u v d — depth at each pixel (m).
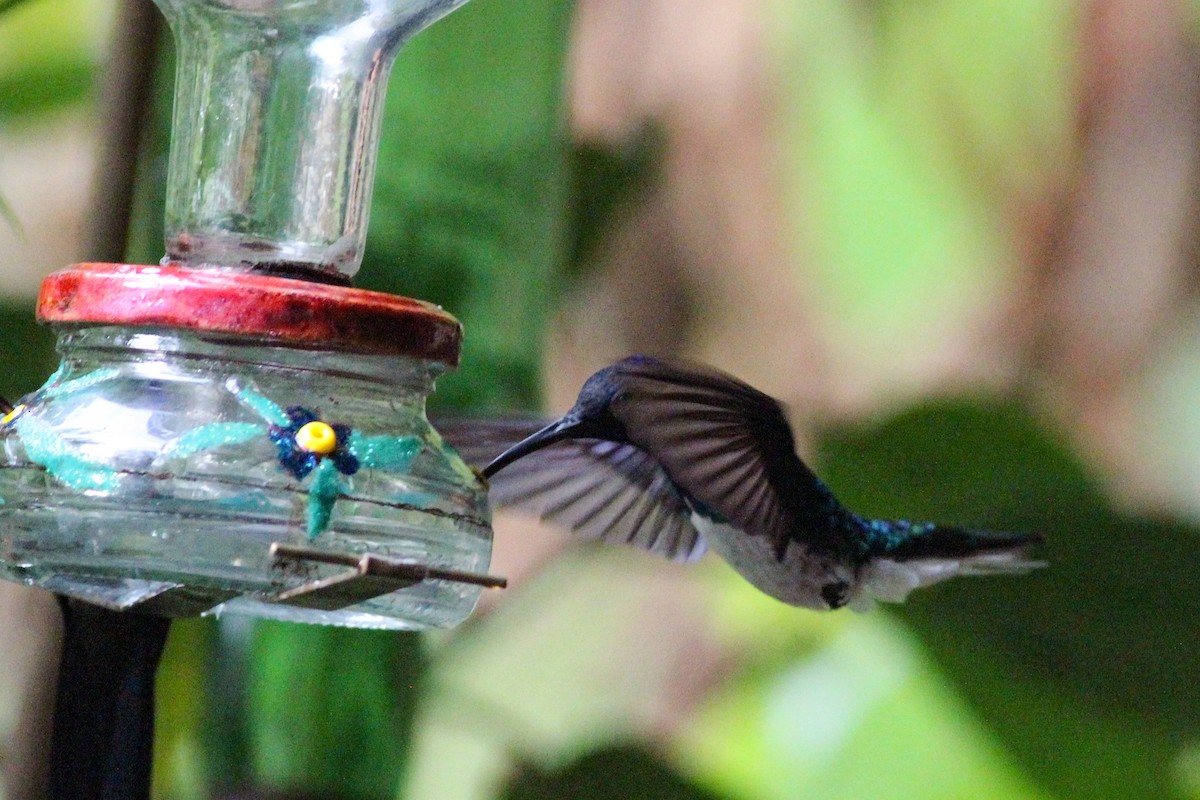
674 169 4.32
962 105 4.43
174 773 2.89
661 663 3.66
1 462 2.69
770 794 3.21
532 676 3.62
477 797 3.14
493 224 2.87
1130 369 4.21
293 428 2.69
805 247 4.37
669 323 4.28
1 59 3.07
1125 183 4.36
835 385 4.29
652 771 3.00
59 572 2.68
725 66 4.38
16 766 2.83
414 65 2.87
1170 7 4.39
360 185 2.75
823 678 3.33
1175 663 2.98
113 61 2.83
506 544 4.07
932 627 3.11
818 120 4.41
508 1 2.87
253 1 2.74
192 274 2.69
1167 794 2.97
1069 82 4.41
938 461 3.14
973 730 3.01
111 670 2.73
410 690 2.88
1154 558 2.99
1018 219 4.38
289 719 2.86
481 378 2.87
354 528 2.68
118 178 2.83
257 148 2.74
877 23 4.43
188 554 2.68
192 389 2.69
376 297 2.70
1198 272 4.27
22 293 2.92
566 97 2.89
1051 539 3.03
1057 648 3.03
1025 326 4.30
